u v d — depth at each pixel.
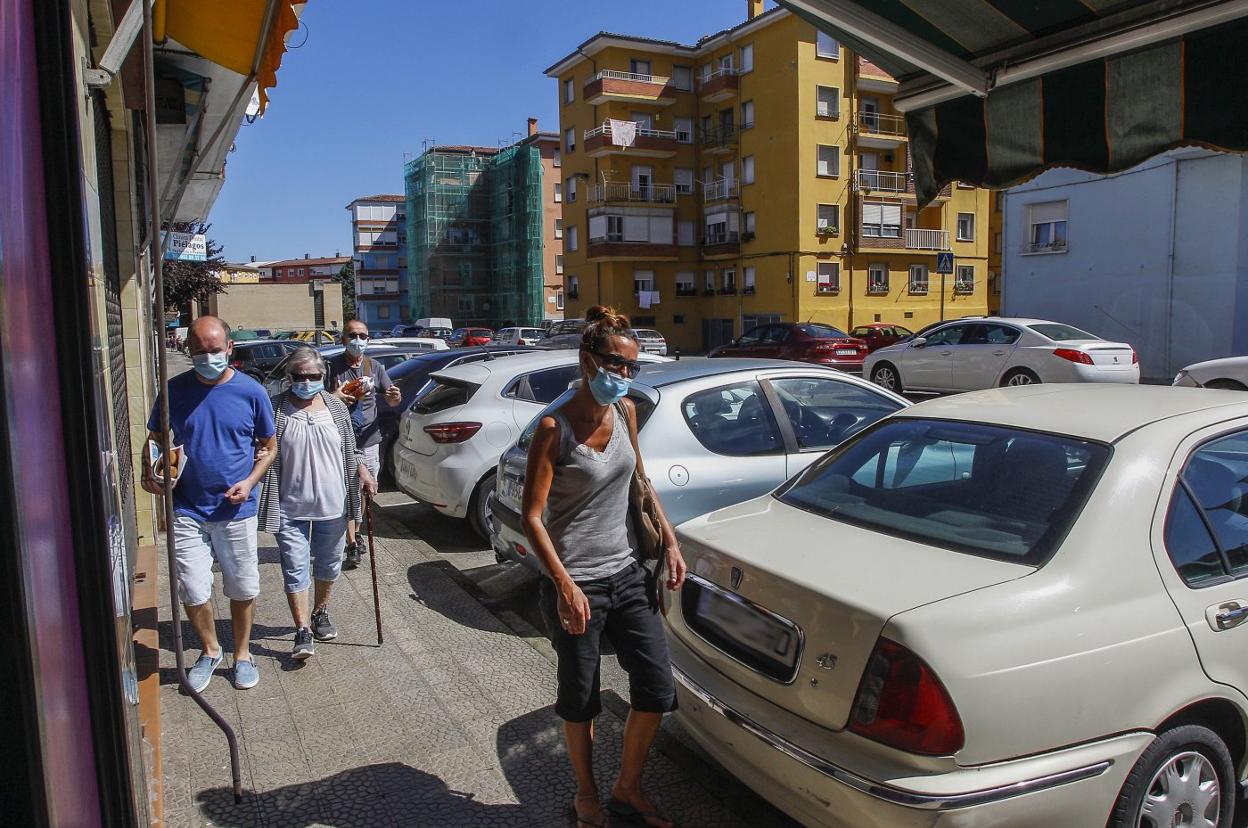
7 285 1.23
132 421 6.28
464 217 69.06
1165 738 2.58
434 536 7.23
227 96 6.64
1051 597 2.52
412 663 4.53
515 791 3.37
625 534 3.02
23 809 1.22
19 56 1.35
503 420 6.80
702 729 3.09
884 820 2.35
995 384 15.41
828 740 2.56
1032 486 2.95
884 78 40.12
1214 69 4.02
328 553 4.70
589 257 44.75
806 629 2.68
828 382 5.70
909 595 2.55
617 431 2.98
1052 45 4.53
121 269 6.07
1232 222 20.02
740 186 42.50
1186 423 3.07
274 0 3.80
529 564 5.13
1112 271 22.42
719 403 5.26
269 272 108.06
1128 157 4.43
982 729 2.33
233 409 4.05
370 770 3.50
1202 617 2.69
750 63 41.31
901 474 3.38
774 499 3.66
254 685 4.23
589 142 44.03
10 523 1.18
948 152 5.25
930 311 43.00
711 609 3.16
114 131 5.82
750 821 3.23
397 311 85.44
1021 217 24.48
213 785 3.37
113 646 1.53
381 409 9.06
